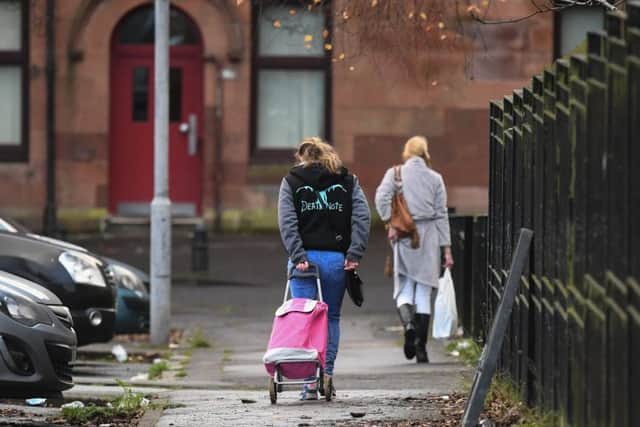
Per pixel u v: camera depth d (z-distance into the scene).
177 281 61.34
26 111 75.06
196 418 26.11
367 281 61.03
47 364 25.84
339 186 29.00
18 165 74.88
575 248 20.50
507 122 27.36
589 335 19.50
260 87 76.25
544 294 23.11
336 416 25.75
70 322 27.70
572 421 20.78
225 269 63.81
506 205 27.12
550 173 22.62
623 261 17.53
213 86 74.88
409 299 37.66
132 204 76.38
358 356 40.78
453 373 34.75
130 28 76.38
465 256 42.44
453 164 75.12
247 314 53.25
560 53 74.69
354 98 75.31
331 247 28.91
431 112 75.00
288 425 24.67
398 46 36.09
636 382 16.95
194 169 76.56
